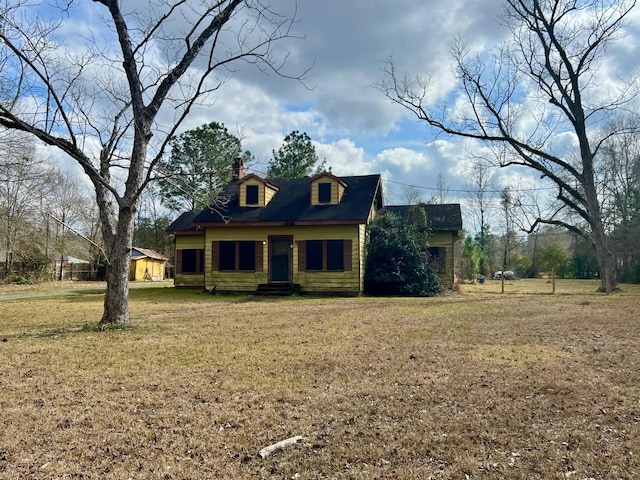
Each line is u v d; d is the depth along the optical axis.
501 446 3.40
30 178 19.38
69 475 3.00
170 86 9.89
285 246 21.47
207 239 21.14
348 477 2.95
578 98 20.48
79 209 39.94
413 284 20.08
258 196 21.50
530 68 20.89
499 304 14.50
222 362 6.23
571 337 7.88
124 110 9.91
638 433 3.59
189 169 31.75
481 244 47.09
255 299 17.98
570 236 46.44
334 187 20.83
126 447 3.46
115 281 9.66
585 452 3.27
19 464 3.16
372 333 8.59
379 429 3.77
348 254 19.83
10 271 30.92
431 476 2.95
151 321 10.74
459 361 6.10
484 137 21.19
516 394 4.64
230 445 3.49
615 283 20.78
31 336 8.59
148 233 50.66
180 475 3.00
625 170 33.25
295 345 7.42
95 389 5.00
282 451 3.37
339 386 5.01
